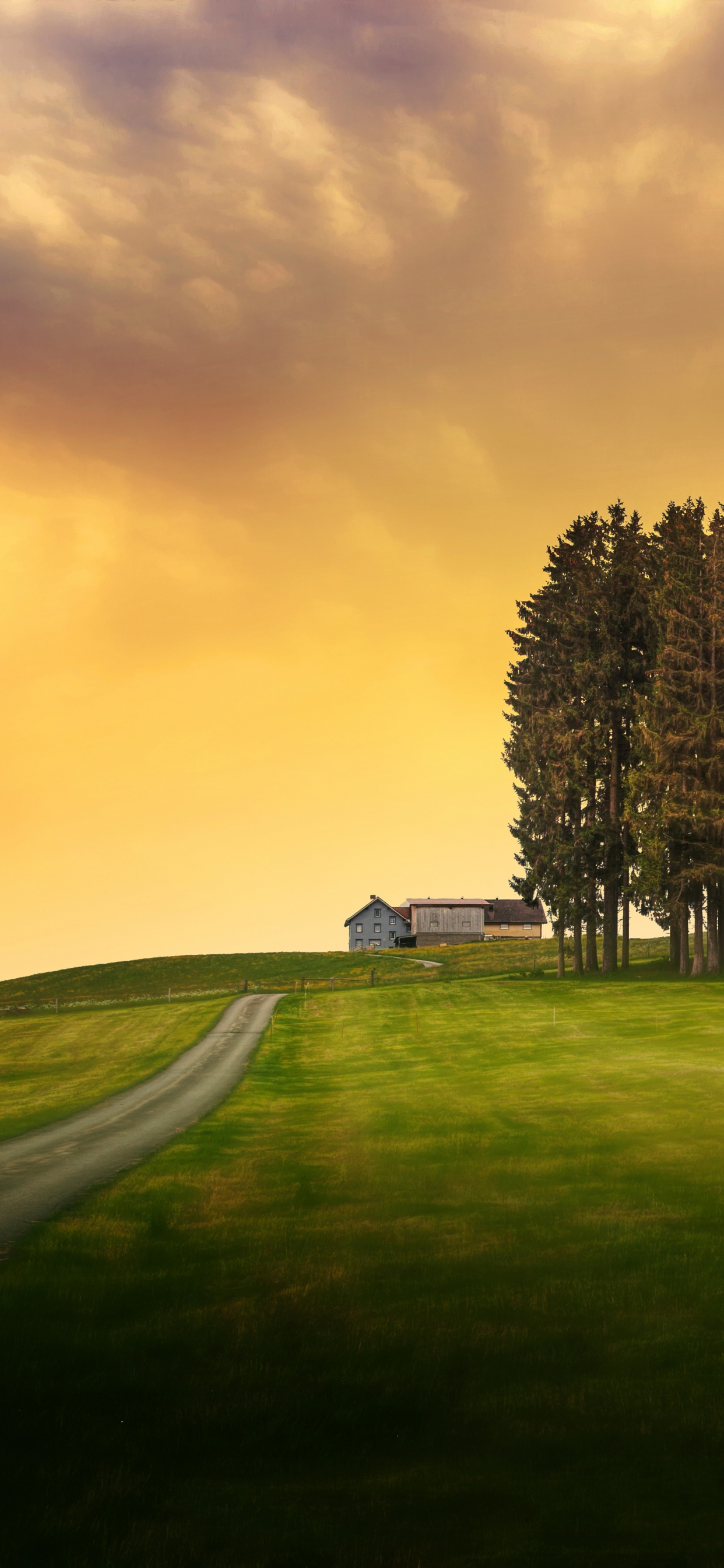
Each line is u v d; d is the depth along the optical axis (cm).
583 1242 1069
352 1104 2462
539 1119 1959
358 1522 533
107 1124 2373
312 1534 518
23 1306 930
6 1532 526
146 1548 504
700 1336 795
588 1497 552
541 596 6619
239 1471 602
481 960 9462
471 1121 1997
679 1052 3064
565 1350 780
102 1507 556
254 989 7831
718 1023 3812
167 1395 720
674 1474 577
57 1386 736
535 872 6253
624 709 6047
